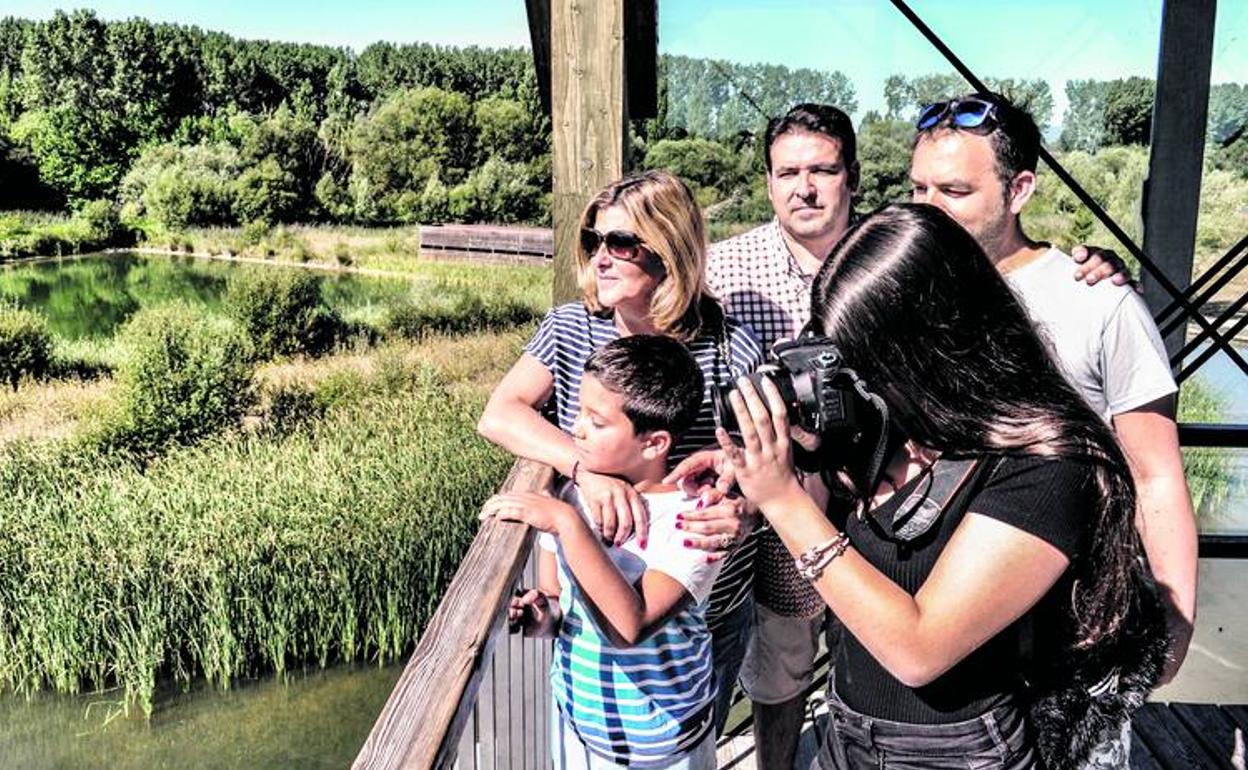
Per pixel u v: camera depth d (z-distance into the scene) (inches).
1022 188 71.6
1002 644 50.8
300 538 498.6
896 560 50.6
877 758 54.4
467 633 59.6
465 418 700.0
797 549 49.3
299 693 455.8
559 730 74.0
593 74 106.5
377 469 581.3
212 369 727.1
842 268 50.1
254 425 706.8
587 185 107.8
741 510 65.4
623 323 79.4
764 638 90.4
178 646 459.8
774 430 48.9
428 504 547.8
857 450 50.5
